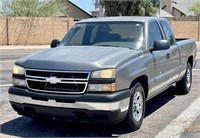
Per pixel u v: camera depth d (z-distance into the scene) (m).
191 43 9.15
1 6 32.72
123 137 5.42
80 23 7.18
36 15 33.06
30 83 5.38
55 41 7.06
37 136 5.46
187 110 7.15
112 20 6.88
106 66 5.11
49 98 5.16
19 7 32.78
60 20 30.94
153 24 7.00
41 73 5.28
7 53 21.80
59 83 5.15
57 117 5.25
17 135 5.51
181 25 36.91
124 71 5.27
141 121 5.91
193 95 8.73
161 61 6.74
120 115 5.17
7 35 28.80
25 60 5.62
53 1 34.66
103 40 6.48
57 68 5.18
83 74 5.07
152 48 6.37
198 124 6.12
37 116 5.42
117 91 5.12
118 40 6.39
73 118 5.17
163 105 7.64
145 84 6.14
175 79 7.84
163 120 6.39
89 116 5.09
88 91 5.06
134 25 6.57
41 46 28.50
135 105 5.71
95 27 6.83
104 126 5.94
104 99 4.98
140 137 5.42
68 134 5.57
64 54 5.68
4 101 7.79
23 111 5.51
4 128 5.86
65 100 5.09
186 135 5.52
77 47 6.21
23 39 29.44
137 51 5.95
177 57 7.84
